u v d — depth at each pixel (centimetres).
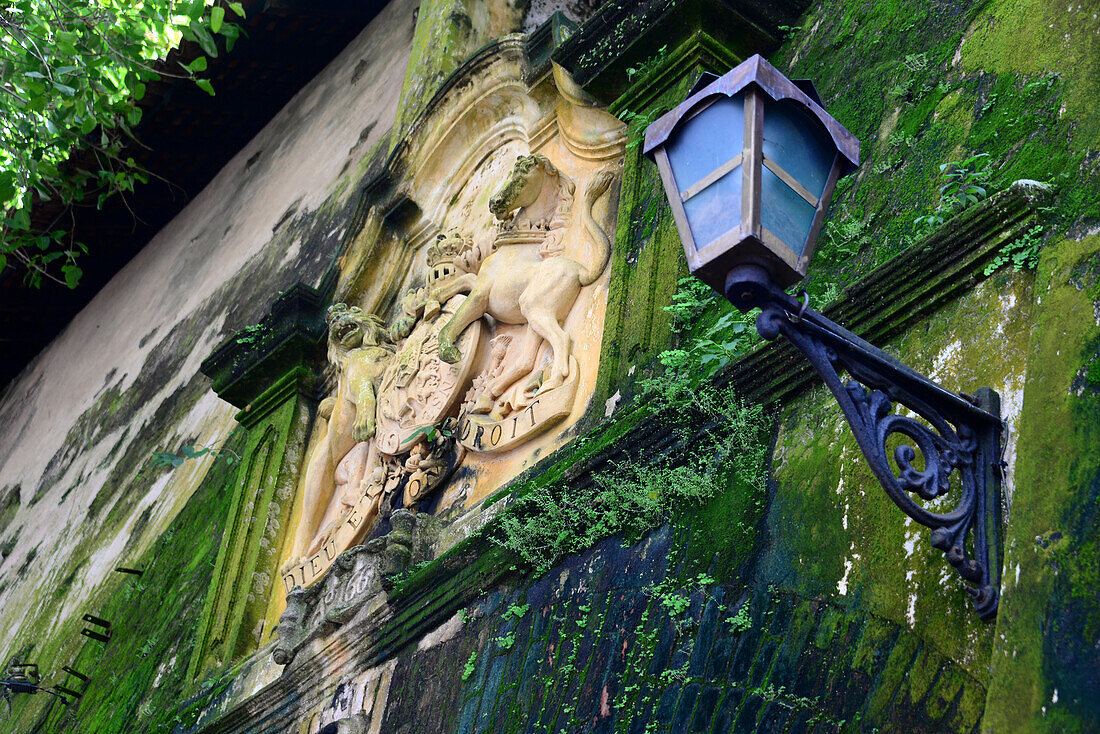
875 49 489
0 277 1298
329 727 528
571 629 430
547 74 630
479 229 653
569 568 453
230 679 632
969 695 296
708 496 411
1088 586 266
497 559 480
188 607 748
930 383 309
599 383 505
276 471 707
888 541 338
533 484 486
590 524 453
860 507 353
